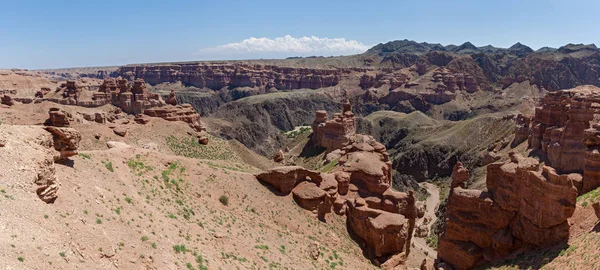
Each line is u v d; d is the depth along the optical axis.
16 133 35.12
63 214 30.95
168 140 109.88
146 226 37.22
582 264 39.34
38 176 31.62
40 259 24.44
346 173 66.62
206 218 48.16
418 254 73.19
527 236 51.75
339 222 62.47
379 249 58.78
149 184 48.19
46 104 145.50
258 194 59.56
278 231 54.50
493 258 55.31
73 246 28.06
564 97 119.75
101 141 95.00
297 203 61.34
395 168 177.75
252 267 41.91
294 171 62.38
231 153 119.75
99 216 33.94
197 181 55.69
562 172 101.19
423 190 144.62
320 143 162.25
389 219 59.31
